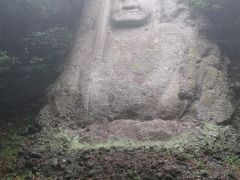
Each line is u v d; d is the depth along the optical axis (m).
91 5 14.16
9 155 10.47
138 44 12.88
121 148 10.01
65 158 9.77
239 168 9.16
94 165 9.23
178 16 13.41
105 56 12.81
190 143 10.14
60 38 13.81
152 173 8.77
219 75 12.00
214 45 12.97
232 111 11.29
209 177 8.61
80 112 11.64
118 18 13.61
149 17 13.71
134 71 12.23
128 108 11.49
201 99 11.45
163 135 10.56
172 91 11.49
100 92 11.86
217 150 9.80
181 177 8.65
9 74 13.83
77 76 12.41
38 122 11.76
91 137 10.82
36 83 14.01
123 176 8.80
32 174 9.36
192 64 12.05
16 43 14.33
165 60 12.20
